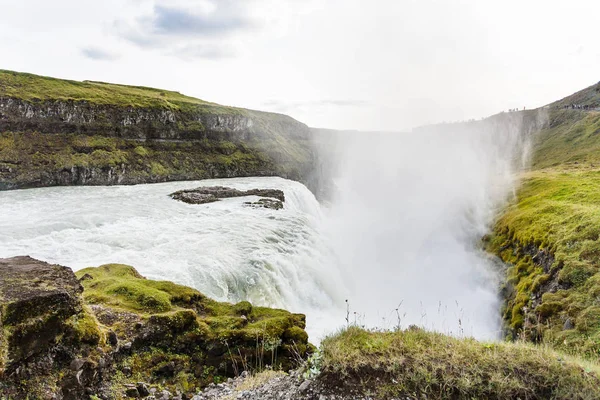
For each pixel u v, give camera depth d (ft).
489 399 18.40
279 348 37.35
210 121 274.57
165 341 32.68
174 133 246.88
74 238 79.66
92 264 62.64
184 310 35.24
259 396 22.06
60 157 179.22
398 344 22.40
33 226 87.20
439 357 20.77
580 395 17.89
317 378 20.95
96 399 22.89
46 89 207.82
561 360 20.53
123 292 38.40
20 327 19.21
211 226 97.40
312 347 39.47
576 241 65.72
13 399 18.03
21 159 167.02
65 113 195.00
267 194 158.40
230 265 68.85
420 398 18.75
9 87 191.83
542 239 78.28
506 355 20.70
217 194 152.56
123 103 226.79
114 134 215.10
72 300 22.86
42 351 20.48
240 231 93.45
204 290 59.11
